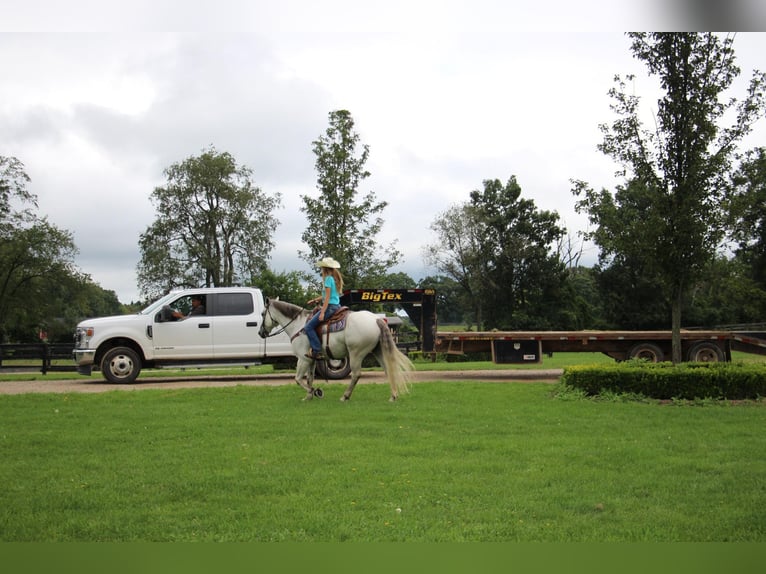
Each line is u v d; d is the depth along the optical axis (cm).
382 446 812
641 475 676
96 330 1708
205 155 4841
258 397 1291
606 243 1464
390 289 2095
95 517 550
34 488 636
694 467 708
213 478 662
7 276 4891
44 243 4941
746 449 795
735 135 1382
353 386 1227
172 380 1845
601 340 1944
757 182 1379
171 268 4725
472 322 8256
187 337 1734
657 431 917
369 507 571
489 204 6819
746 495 603
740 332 1936
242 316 1762
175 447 816
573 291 6575
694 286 1497
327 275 1234
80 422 1008
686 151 1389
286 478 661
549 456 761
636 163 1425
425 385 1484
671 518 540
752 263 4028
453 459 745
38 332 5709
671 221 1402
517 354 1922
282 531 513
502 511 557
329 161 3100
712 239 1385
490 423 982
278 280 3756
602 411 1098
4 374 2202
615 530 515
